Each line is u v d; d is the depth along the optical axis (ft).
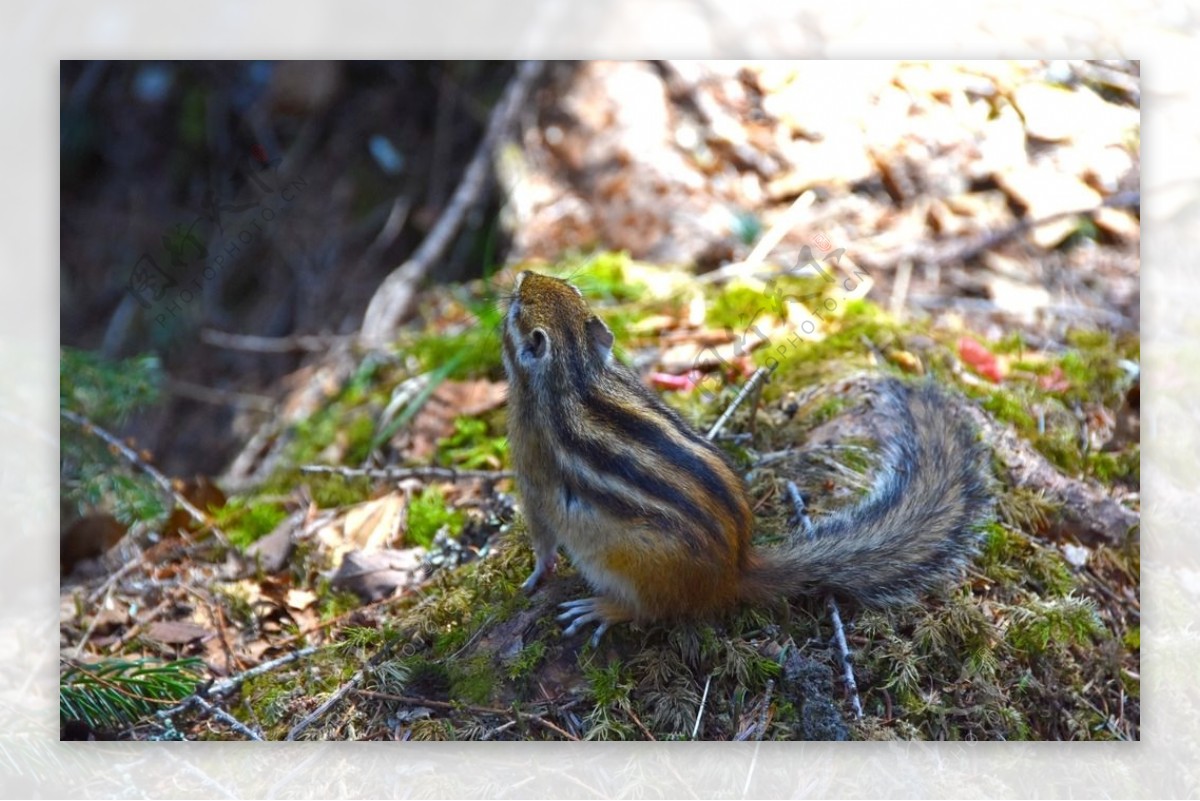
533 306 20.76
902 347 27.84
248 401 41.73
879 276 33.96
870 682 19.43
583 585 21.15
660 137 39.11
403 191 45.37
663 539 18.74
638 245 36.94
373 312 39.96
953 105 38.11
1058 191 35.63
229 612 24.63
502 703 19.69
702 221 36.52
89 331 45.62
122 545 27.53
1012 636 20.25
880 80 39.06
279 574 25.58
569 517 19.76
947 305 32.83
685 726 18.94
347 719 20.33
